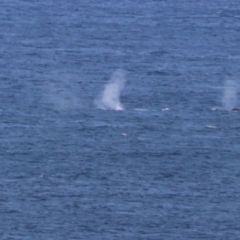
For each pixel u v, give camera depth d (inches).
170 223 7283.5
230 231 7199.8
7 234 7076.8
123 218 7337.6
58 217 7332.7
